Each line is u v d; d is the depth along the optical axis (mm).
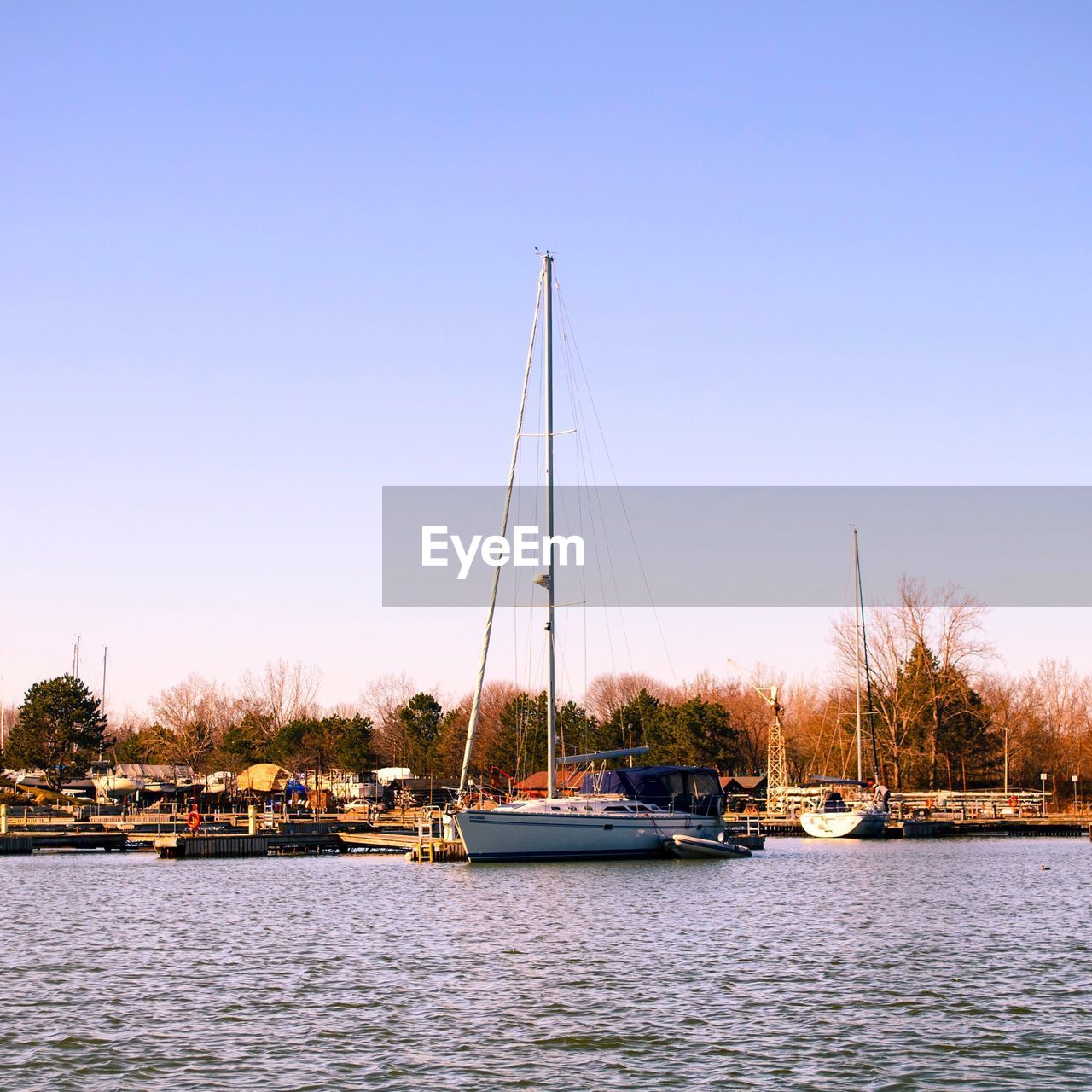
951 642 119125
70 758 121938
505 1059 23875
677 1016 27156
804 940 37594
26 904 48156
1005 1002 28406
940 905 46500
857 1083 22328
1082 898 48938
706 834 64688
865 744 118812
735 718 156125
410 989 30156
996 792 111875
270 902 48438
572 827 60594
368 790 115125
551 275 65375
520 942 37281
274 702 154000
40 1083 22438
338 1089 22078
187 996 29438
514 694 145500
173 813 90688
